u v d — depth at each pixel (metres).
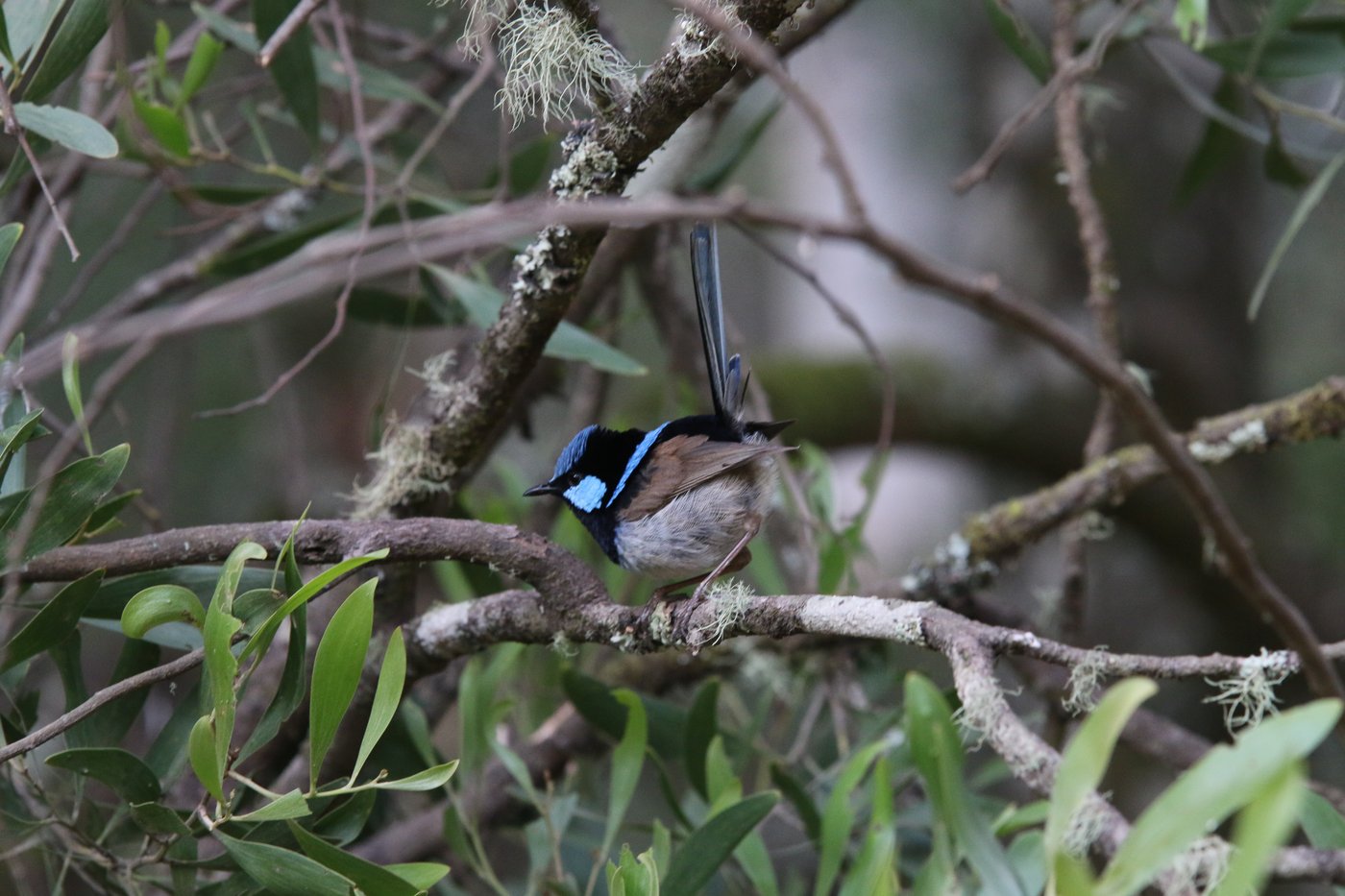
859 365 13.73
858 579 9.02
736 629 5.37
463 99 8.15
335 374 13.62
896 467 13.84
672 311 10.20
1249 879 2.71
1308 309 14.09
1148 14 8.70
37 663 6.79
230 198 8.99
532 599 5.94
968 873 5.80
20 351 5.52
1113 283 8.20
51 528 5.17
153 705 9.12
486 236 5.20
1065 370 13.52
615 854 7.34
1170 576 13.00
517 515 9.67
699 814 7.00
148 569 5.38
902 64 13.92
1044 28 12.65
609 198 5.41
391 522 5.56
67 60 5.78
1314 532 13.22
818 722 9.72
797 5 5.14
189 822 5.17
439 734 11.08
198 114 11.10
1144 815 3.11
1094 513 9.16
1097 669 4.46
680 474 7.20
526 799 7.74
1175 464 5.70
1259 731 3.01
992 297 4.84
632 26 13.98
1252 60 8.22
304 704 6.80
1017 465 13.77
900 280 5.26
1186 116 13.41
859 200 4.33
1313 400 8.18
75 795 5.81
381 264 5.22
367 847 7.89
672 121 5.43
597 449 7.58
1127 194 13.38
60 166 8.88
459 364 7.55
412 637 6.27
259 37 7.52
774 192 14.42
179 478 12.10
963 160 13.76
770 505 7.65
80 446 8.09
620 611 5.69
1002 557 8.83
